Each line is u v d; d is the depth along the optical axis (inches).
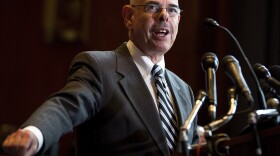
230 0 576.4
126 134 203.3
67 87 198.4
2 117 622.2
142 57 224.1
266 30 548.7
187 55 612.1
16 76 626.2
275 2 548.1
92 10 624.1
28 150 163.6
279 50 540.1
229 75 190.2
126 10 233.0
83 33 621.3
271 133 163.5
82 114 193.2
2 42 625.3
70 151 513.0
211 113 183.6
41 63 626.8
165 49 223.6
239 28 563.5
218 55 574.9
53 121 177.8
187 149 168.2
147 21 221.5
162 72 226.2
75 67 212.7
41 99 625.9
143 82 215.0
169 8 224.2
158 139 203.9
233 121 463.5
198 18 610.2
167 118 215.0
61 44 626.8
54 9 621.9
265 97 199.0
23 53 626.8
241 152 164.7
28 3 627.5
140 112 206.7
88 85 201.9
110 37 623.8
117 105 205.8
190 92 236.7
